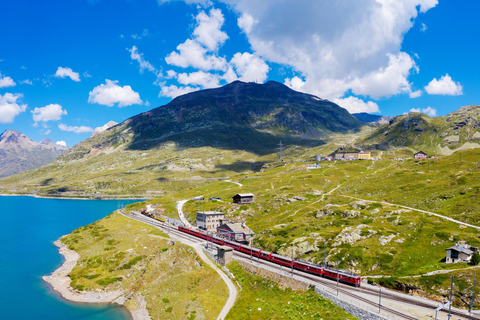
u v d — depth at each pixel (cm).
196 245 13200
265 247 12769
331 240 11688
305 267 9450
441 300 7362
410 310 6762
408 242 10756
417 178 18462
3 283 12356
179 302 9381
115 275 12450
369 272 9650
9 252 16650
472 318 6372
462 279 7650
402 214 13100
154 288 10700
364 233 11662
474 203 12256
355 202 15500
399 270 9275
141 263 13138
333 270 8900
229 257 11031
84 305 10550
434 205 13588
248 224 16875
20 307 10369
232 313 8331
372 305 7000
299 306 7850
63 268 13975
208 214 16925
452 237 10200
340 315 7125
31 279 12800
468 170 16950
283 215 16638
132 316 9700
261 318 7838
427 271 8644
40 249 17275
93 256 14325
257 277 9806
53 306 10456
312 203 17675
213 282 10038
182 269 11469
